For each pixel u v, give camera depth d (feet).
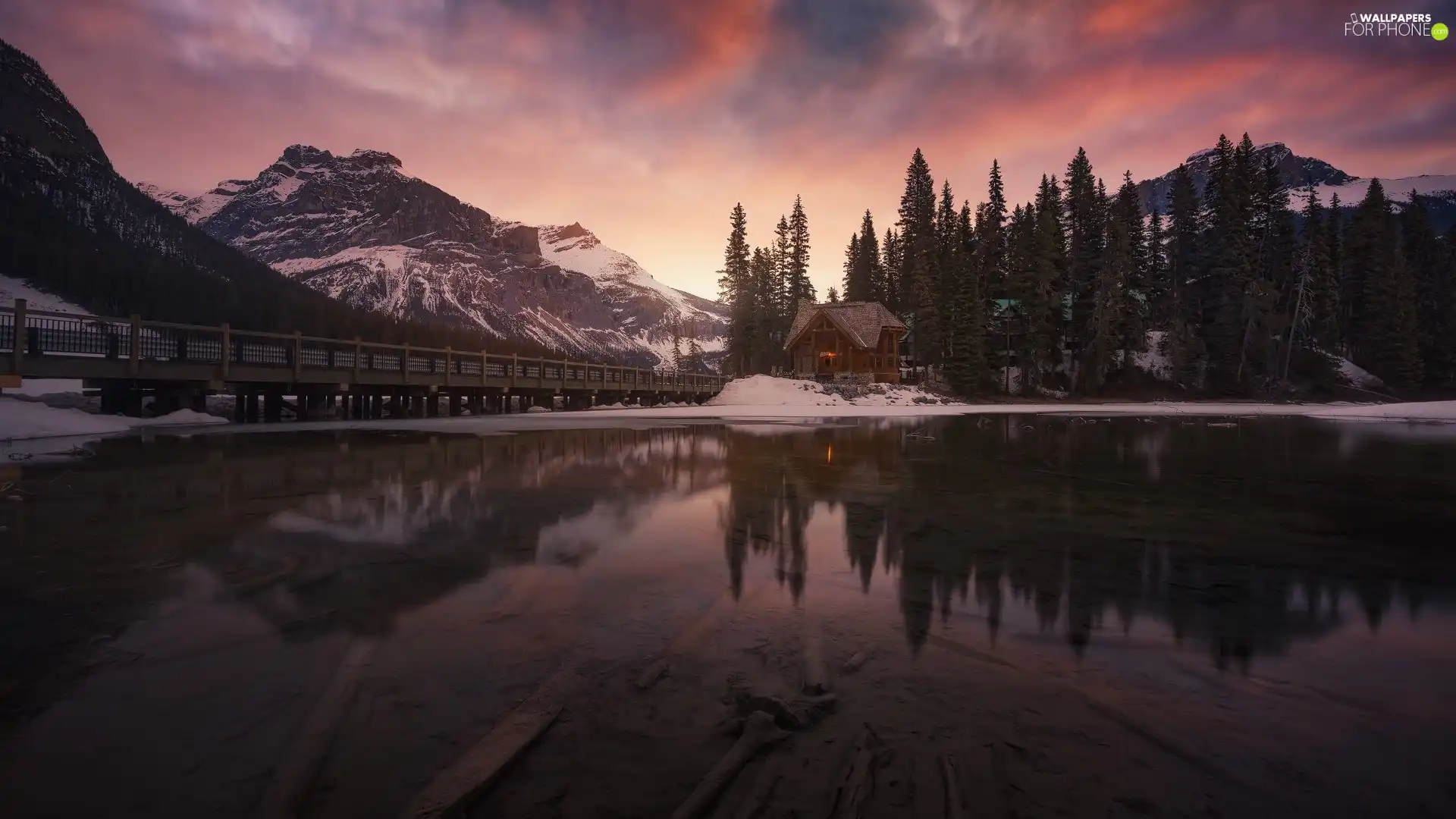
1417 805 8.44
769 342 217.97
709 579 18.71
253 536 22.86
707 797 8.41
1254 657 13.41
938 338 197.98
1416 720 10.77
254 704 10.89
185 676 11.92
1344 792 8.72
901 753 9.59
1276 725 10.59
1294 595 17.57
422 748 9.57
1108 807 8.32
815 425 90.63
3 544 21.33
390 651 13.17
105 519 25.34
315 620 14.93
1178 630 14.96
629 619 15.33
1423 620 15.64
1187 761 9.48
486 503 29.91
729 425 86.17
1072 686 11.98
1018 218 235.20
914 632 14.70
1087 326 202.80
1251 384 198.29
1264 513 29.37
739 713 10.86
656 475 39.91
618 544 22.62
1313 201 230.68
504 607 15.98
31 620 14.61
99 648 13.12
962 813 8.12
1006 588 18.07
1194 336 212.02
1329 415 129.49
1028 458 52.60
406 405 100.12
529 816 8.14
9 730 9.98
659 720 10.55
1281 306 216.54
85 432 58.18
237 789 8.57
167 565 19.19
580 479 37.58
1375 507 31.04
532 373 111.04
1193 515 28.91
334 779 8.75
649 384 142.51
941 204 246.06
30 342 55.06
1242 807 8.36
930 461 49.73
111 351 61.00
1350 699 11.55
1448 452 58.70
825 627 14.94
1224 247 207.62
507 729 10.16
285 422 79.71
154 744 9.65
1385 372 207.72
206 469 38.52
